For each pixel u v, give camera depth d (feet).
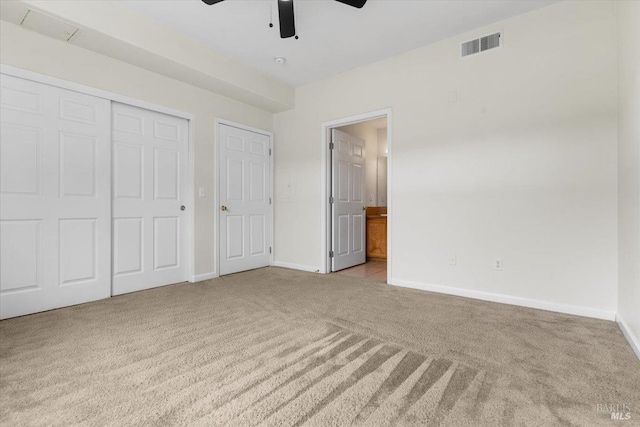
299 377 5.10
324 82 13.42
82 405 4.37
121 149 10.12
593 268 7.89
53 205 8.64
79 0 7.85
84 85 9.11
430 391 4.69
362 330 7.07
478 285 9.59
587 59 7.96
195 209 12.00
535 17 8.66
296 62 11.97
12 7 7.18
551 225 8.44
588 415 4.12
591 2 7.92
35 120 8.30
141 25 9.06
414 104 10.88
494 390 4.70
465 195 9.82
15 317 7.97
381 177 18.53
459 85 9.93
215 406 4.35
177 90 11.42
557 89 8.34
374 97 11.89
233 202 13.47
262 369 5.36
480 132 9.53
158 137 11.06
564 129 8.25
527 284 8.79
